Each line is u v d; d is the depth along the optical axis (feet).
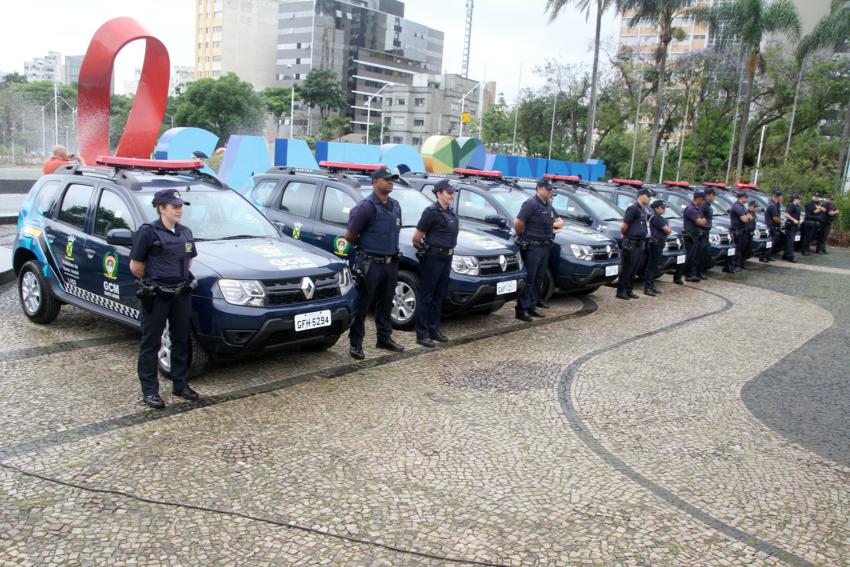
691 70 146.10
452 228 22.34
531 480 13.50
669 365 22.33
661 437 16.14
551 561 10.78
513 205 31.42
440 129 341.00
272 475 13.07
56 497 11.85
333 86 322.14
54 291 21.21
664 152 157.07
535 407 17.61
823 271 49.75
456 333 25.04
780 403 19.08
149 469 13.05
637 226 33.45
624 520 12.16
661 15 98.43
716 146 158.61
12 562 10.01
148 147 37.19
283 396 17.37
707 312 31.83
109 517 11.32
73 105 253.44
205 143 43.86
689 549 11.35
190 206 20.11
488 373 20.30
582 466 14.28
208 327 16.90
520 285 26.08
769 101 145.18
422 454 14.38
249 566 10.23
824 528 12.30
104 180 20.47
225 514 11.60
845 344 26.48
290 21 369.91
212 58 367.25
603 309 31.24
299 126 345.31
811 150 124.77
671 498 13.10
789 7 98.53
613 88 163.94
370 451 14.37
